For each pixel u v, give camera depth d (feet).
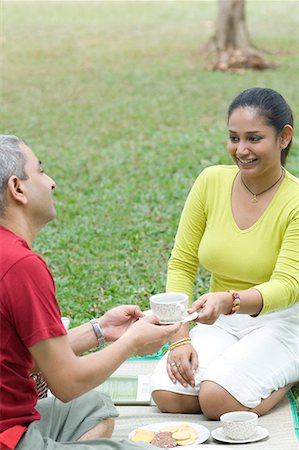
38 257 14.67
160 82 68.80
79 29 93.09
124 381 21.27
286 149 19.63
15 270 14.33
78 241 34.76
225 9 74.18
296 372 19.86
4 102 64.59
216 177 20.42
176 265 21.02
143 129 54.65
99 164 47.01
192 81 68.39
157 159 46.91
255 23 92.99
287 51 79.51
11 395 14.73
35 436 14.80
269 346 19.35
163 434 17.74
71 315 26.76
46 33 91.40
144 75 71.51
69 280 29.91
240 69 71.92
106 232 35.45
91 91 66.95
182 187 41.22
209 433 17.95
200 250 20.31
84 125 56.65
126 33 90.53
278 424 18.69
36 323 14.32
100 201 40.16
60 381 14.65
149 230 35.35
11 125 57.36
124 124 56.34
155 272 30.40
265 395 19.12
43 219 15.44
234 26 74.23
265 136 18.84
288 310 19.85
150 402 20.30
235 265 19.75
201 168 44.39
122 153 48.83
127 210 38.45
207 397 18.79
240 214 19.81
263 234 19.52
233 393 18.70
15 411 14.79
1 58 80.74
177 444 17.38
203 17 98.02
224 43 74.54
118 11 102.53
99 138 53.06
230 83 67.00
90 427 16.35
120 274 30.48
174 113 58.59
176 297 16.90
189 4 106.32
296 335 19.93
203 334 20.18
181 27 92.68
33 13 101.91
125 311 17.19
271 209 19.51
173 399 19.48
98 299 28.12
